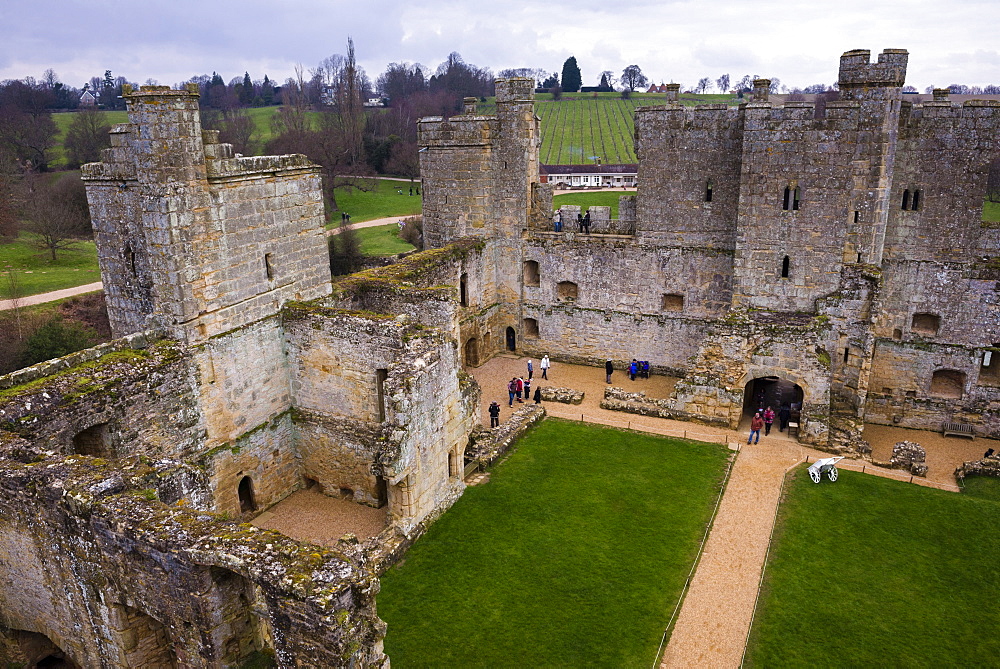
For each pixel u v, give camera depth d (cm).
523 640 2119
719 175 3875
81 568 1720
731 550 2570
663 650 2095
